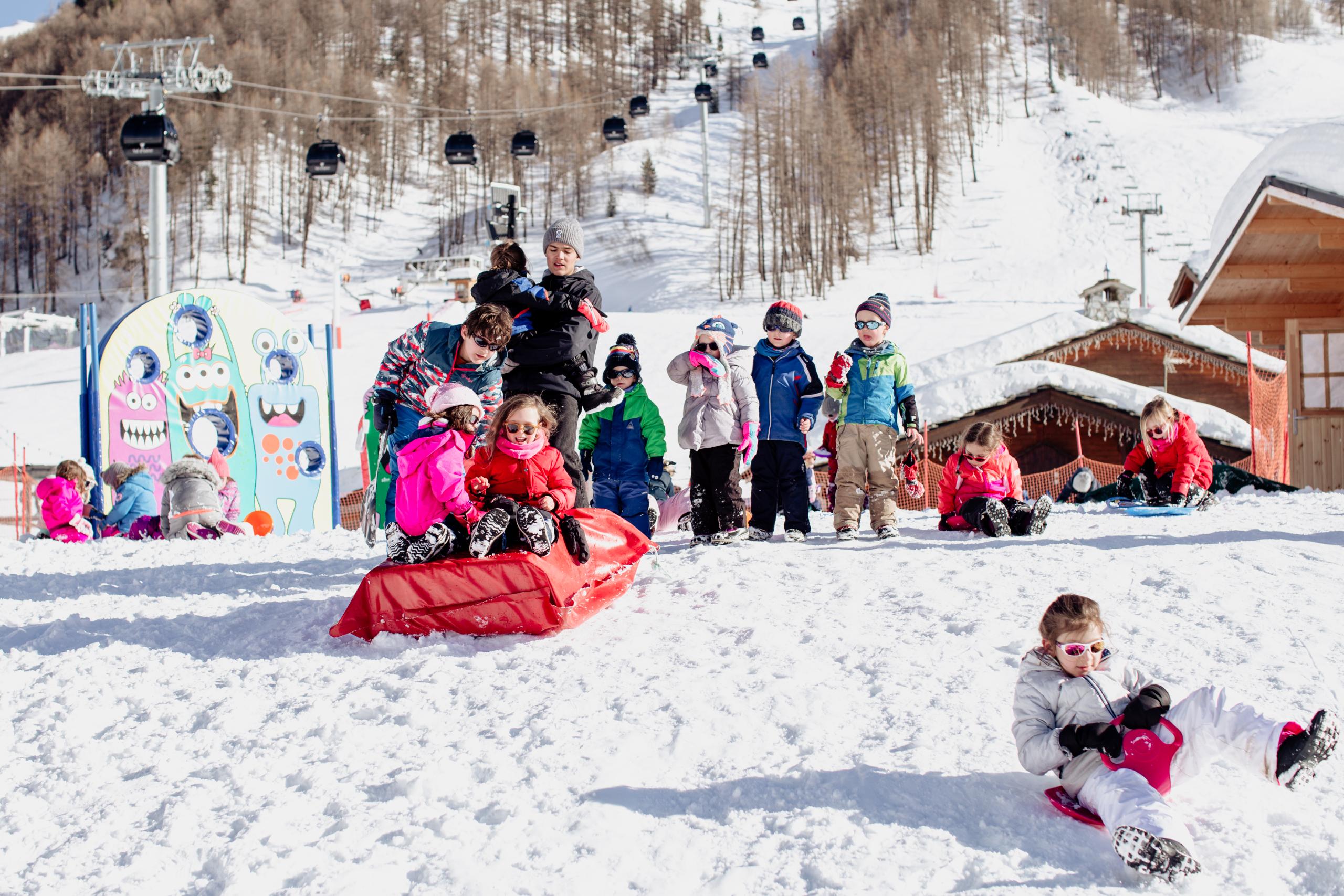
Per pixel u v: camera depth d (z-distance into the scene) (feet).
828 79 395.96
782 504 24.82
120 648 16.15
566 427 20.22
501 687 13.33
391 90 397.60
